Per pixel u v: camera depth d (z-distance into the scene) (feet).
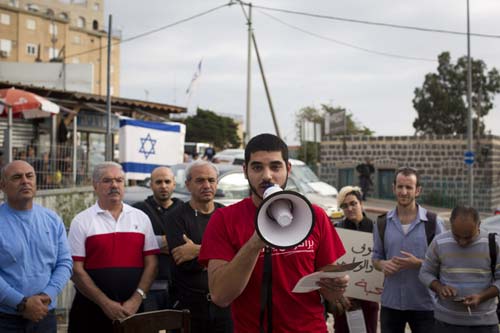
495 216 31.07
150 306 17.15
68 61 225.35
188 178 16.12
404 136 94.99
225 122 203.21
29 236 13.67
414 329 15.98
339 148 99.60
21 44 208.54
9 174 13.73
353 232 17.04
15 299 13.01
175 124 45.50
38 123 53.36
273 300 9.18
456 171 92.22
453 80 137.80
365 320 18.02
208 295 14.97
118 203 15.66
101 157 55.16
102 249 15.08
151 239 15.84
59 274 14.03
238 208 9.50
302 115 176.35
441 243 14.61
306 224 7.79
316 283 8.78
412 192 16.02
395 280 15.88
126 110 61.16
